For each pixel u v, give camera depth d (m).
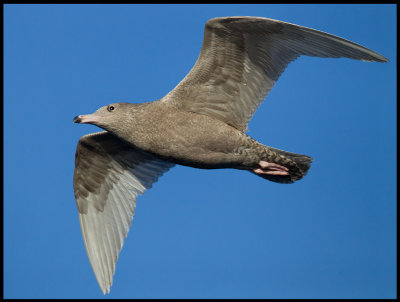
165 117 12.65
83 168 14.25
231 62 12.41
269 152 12.87
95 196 14.30
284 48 12.21
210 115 12.80
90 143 13.90
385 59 11.10
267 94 12.62
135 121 12.74
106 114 12.94
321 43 11.70
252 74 12.55
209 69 12.47
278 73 12.45
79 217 14.20
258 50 12.29
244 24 11.81
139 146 12.91
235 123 12.84
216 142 12.65
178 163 13.09
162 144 12.72
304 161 13.10
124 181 14.38
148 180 14.35
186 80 12.59
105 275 13.64
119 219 14.10
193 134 12.61
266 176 13.65
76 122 12.94
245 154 12.83
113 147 14.05
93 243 13.98
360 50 11.24
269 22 11.64
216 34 12.02
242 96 12.71
